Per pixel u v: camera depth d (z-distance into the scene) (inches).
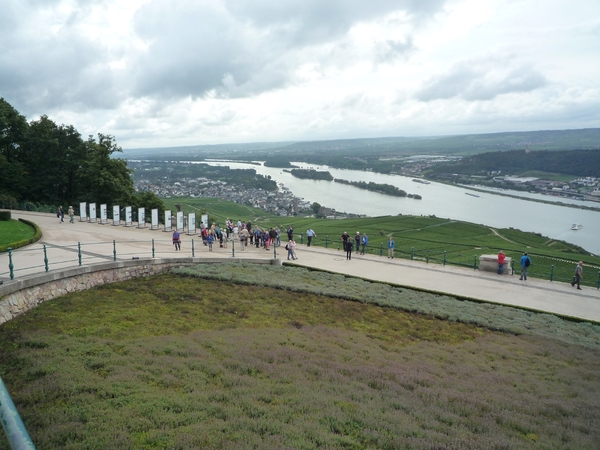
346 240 1412.4
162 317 753.6
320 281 1104.2
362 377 538.3
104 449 336.2
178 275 1064.8
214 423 387.2
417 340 747.4
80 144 2785.4
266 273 1139.9
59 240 1336.1
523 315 904.9
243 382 493.7
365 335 749.3
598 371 617.0
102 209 1822.1
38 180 2696.9
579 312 937.5
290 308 872.3
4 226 1508.4
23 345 577.6
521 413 464.4
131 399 429.1
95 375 488.1
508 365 635.5
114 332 658.2
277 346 633.6
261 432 378.9
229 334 684.1
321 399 456.4
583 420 454.0
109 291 895.1
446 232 3243.1
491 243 2684.5
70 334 634.8
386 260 1412.4
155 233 1648.6
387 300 957.8
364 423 405.7
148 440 352.5
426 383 535.8
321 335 719.1
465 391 515.8
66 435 357.1
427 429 408.2
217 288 970.7
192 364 539.2
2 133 2593.5
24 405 415.5
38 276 786.2
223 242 1508.4
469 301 1002.7
